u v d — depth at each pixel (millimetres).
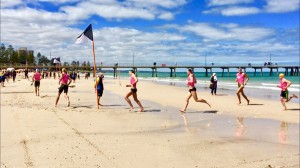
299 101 19828
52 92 25109
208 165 6395
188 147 7820
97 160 6641
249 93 26812
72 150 7395
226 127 10758
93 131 9664
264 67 122688
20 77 68312
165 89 31453
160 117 12758
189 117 12867
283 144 8336
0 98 19219
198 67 114812
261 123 11617
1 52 155875
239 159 6844
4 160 6668
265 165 6430
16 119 11406
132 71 14492
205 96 23203
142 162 6543
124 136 9016
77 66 104375
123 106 16484
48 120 11320
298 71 125562
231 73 176125
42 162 6508
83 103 17469
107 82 50500
